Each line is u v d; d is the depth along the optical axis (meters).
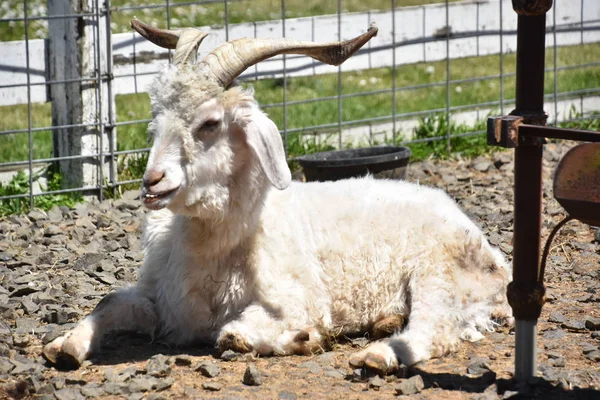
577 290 6.41
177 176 4.89
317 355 5.25
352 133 10.45
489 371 4.84
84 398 4.57
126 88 9.21
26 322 5.71
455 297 5.49
